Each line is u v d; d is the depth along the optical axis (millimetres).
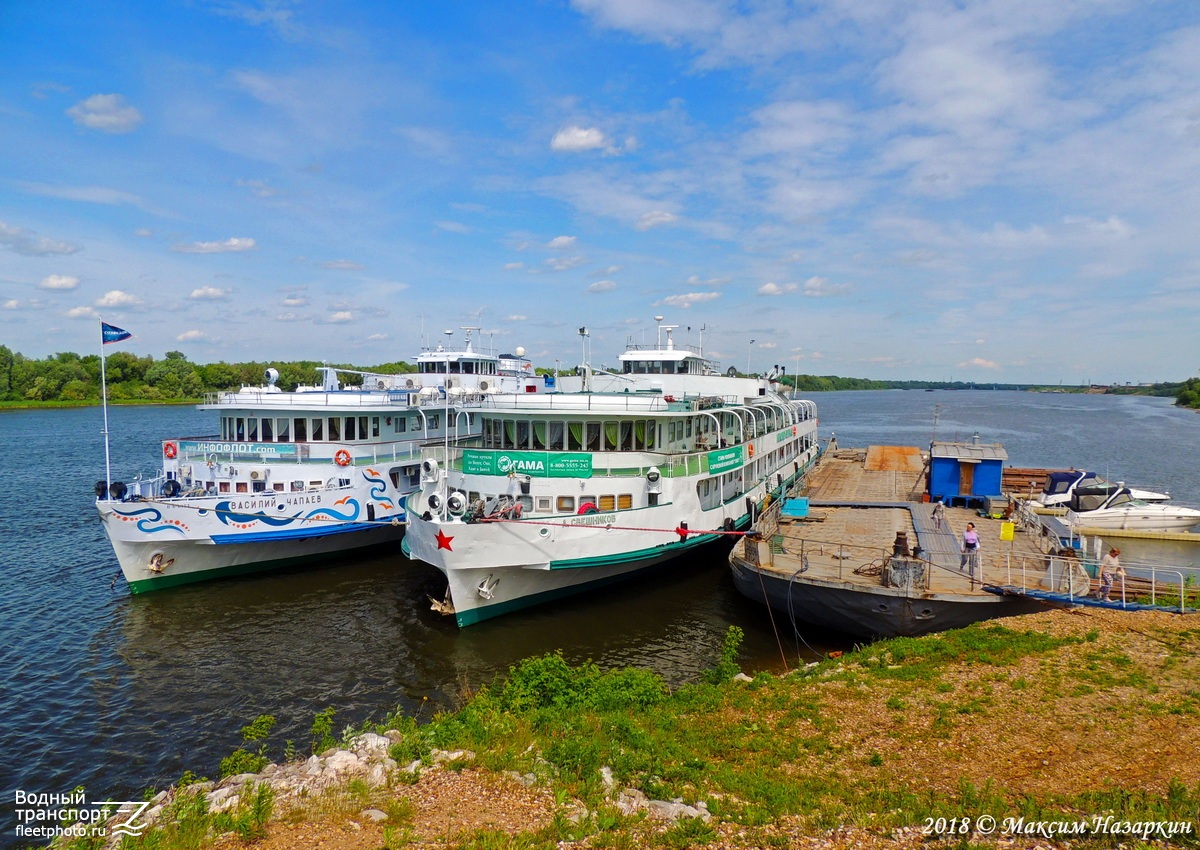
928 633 23328
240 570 34406
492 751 14875
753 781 13688
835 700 17656
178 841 11727
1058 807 12070
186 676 23891
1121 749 14141
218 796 13617
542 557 27047
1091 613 21781
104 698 22344
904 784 13484
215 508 32156
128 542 30875
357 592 32469
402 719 18969
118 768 18547
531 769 14125
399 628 27953
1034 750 14430
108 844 12406
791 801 12875
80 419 132125
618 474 30266
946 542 29750
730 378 43750
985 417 174750
